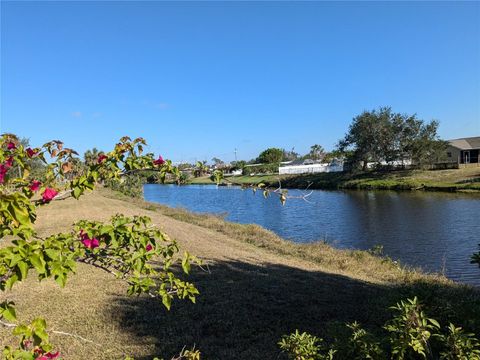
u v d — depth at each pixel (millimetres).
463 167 51156
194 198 45531
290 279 9305
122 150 2723
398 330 3750
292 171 69438
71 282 8445
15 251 1952
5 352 2285
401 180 46969
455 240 17672
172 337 5863
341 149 59781
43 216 20516
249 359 5230
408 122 54219
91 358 5160
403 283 9594
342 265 11727
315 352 3916
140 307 6992
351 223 23047
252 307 7184
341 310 7164
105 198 33688
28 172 2574
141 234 2803
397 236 18969
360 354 3885
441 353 3730
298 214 27531
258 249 13742
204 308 7000
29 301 7250
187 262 3059
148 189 71750
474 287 9969
